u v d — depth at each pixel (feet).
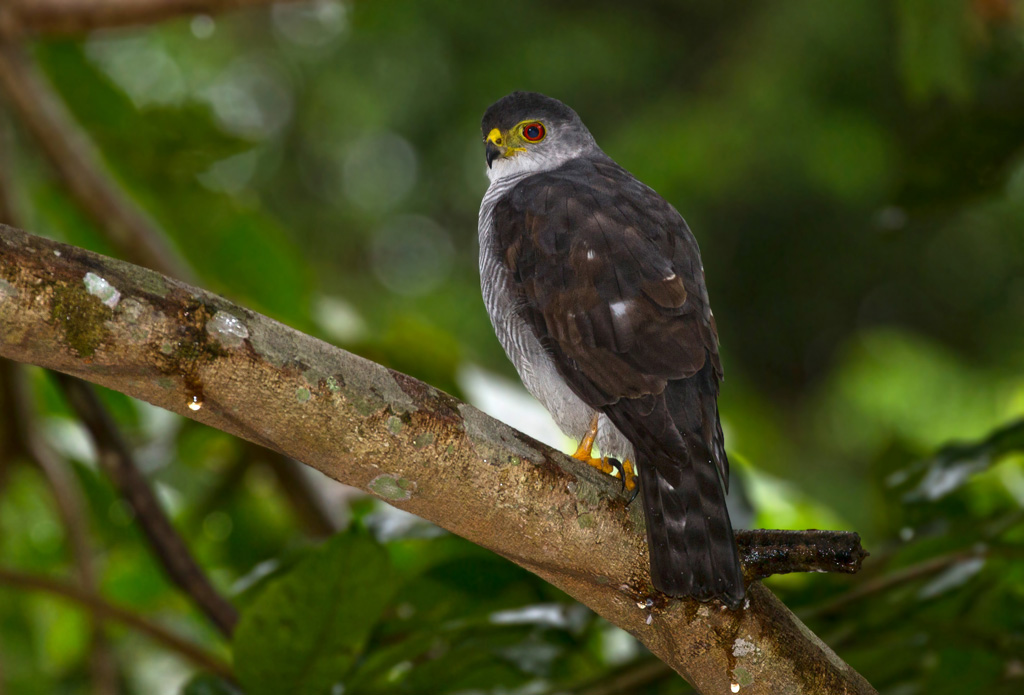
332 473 14.38
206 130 34.96
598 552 15.06
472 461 14.43
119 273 13.20
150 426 33.22
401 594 23.53
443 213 67.36
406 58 63.46
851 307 76.38
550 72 63.93
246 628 18.42
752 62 61.57
